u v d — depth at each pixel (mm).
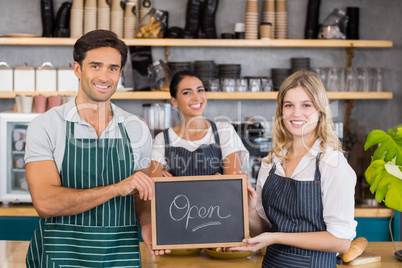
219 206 1954
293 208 1919
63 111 1962
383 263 2225
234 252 2242
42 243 1956
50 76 4004
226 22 4480
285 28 4289
